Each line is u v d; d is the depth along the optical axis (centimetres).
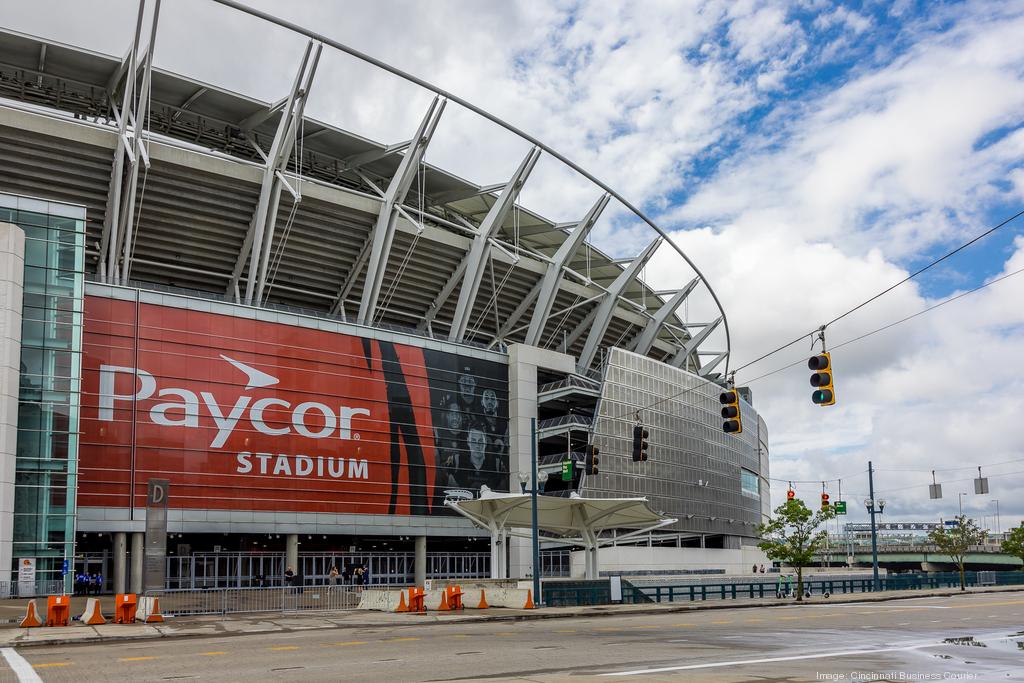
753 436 10300
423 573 6184
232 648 1944
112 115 5369
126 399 5031
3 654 1875
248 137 5678
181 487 5144
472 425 6581
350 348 5975
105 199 5184
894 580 5922
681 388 8250
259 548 6012
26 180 4991
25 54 4853
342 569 6022
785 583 4934
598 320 7475
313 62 5109
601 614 3325
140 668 1563
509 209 6475
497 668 1518
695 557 8150
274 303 6244
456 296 6812
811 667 1499
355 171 6094
